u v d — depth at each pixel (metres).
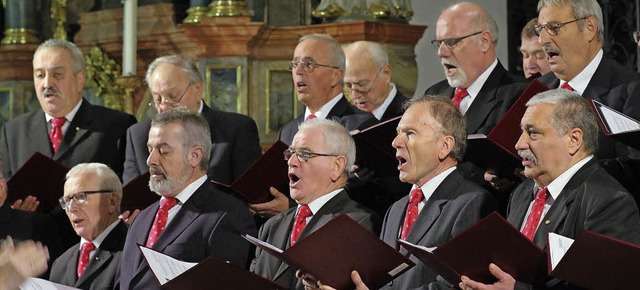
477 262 11.03
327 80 16.70
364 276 11.82
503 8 26.55
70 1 27.75
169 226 14.50
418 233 12.66
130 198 16.12
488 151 12.84
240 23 24.28
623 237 11.03
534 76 16.12
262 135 24.62
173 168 14.66
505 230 10.72
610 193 11.29
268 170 14.77
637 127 11.73
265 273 13.83
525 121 11.84
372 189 15.27
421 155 12.81
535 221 11.95
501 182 13.48
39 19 27.72
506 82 14.67
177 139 14.69
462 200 12.55
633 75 13.74
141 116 26.42
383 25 23.23
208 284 12.35
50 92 18.62
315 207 13.68
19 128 18.98
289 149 13.91
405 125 12.91
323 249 11.64
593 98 13.62
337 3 24.05
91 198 16.20
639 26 24.36
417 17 26.56
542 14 13.78
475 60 14.61
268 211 15.14
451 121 12.85
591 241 10.16
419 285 12.55
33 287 13.23
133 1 25.12
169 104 17.19
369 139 13.90
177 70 17.27
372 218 13.58
